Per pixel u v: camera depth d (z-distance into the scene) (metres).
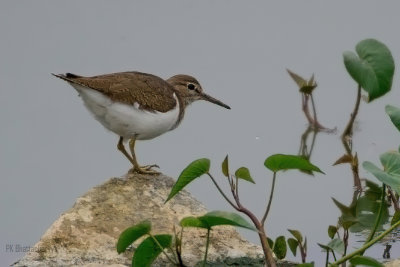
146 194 13.14
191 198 13.23
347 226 11.41
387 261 11.74
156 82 14.42
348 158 15.09
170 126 14.66
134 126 13.99
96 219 12.22
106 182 13.43
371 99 15.30
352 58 15.35
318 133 17.83
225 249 11.66
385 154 11.02
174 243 11.53
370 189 14.78
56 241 11.57
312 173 15.70
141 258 10.16
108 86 13.58
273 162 10.29
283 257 11.45
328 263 10.43
